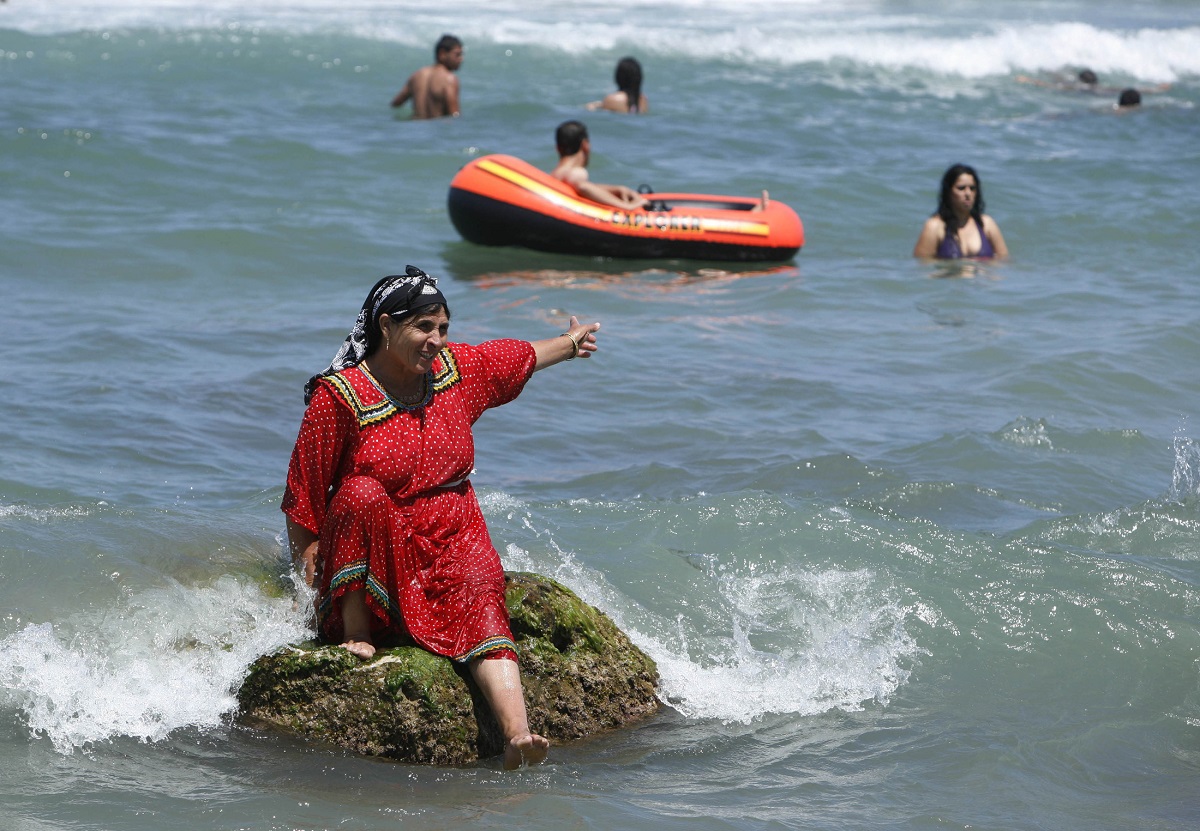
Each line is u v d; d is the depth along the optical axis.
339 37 68.19
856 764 13.45
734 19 84.25
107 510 17.48
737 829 11.91
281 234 37.72
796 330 30.86
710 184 46.59
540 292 34.03
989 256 39.28
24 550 15.64
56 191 40.53
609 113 56.31
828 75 68.88
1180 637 16.00
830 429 23.77
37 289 31.52
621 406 25.00
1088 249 40.22
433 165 47.34
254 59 62.28
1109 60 75.25
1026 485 21.09
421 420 13.59
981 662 15.62
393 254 37.50
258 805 12.09
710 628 16.14
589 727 14.08
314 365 26.53
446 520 13.66
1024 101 65.38
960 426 23.98
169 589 15.25
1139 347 28.94
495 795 12.52
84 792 12.12
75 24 66.94
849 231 42.56
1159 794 13.05
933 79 70.31
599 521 18.75
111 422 22.39
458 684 13.49
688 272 37.31
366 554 13.38
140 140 46.53
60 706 13.45
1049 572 17.31
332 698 13.48
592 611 14.79
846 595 16.81
